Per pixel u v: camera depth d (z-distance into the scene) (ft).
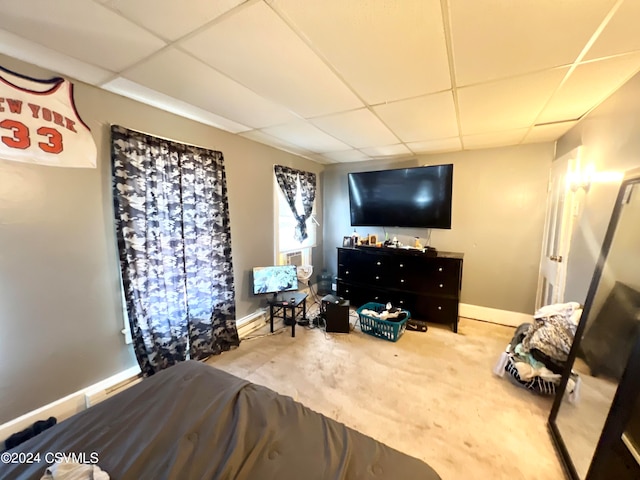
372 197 12.46
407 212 11.75
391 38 4.09
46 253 5.33
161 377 4.50
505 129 8.43
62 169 5.46
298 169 12.65
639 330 3.93
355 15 3.61
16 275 4.99
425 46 4.28
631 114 5.13
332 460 2.99
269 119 7.77
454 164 11.53
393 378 7.28
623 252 4.80
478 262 11.32
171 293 7.37
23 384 5.16
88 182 5.85
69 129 5.49
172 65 4.95
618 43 4.10
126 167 6.32
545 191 9.93
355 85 5.62
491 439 5.33
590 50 4.30
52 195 5.36
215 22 3.79
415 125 8.13
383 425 5.68
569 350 6.23
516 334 8.08
